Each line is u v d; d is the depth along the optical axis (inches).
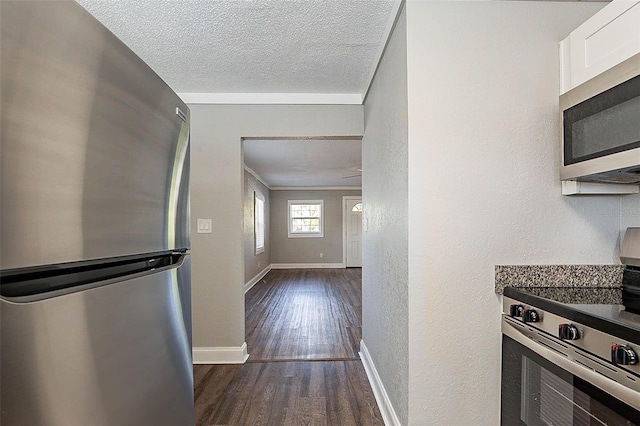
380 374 94.0
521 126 66.9
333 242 413.1
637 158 47.4
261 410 92.4
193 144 125.6
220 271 125.3
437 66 66.4
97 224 28.6
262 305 219.9
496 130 66.8
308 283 307.1
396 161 75.6
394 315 77.8
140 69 34.9
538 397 54.9
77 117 26.5
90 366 27.1
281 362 125.3
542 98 66.9
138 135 34.7
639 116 46.9
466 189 66.5
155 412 36.7
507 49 66.9
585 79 58.9
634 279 62.1
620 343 40.3
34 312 22.6
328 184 387.2
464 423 66.2
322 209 411.5
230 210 125.3
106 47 29.6
